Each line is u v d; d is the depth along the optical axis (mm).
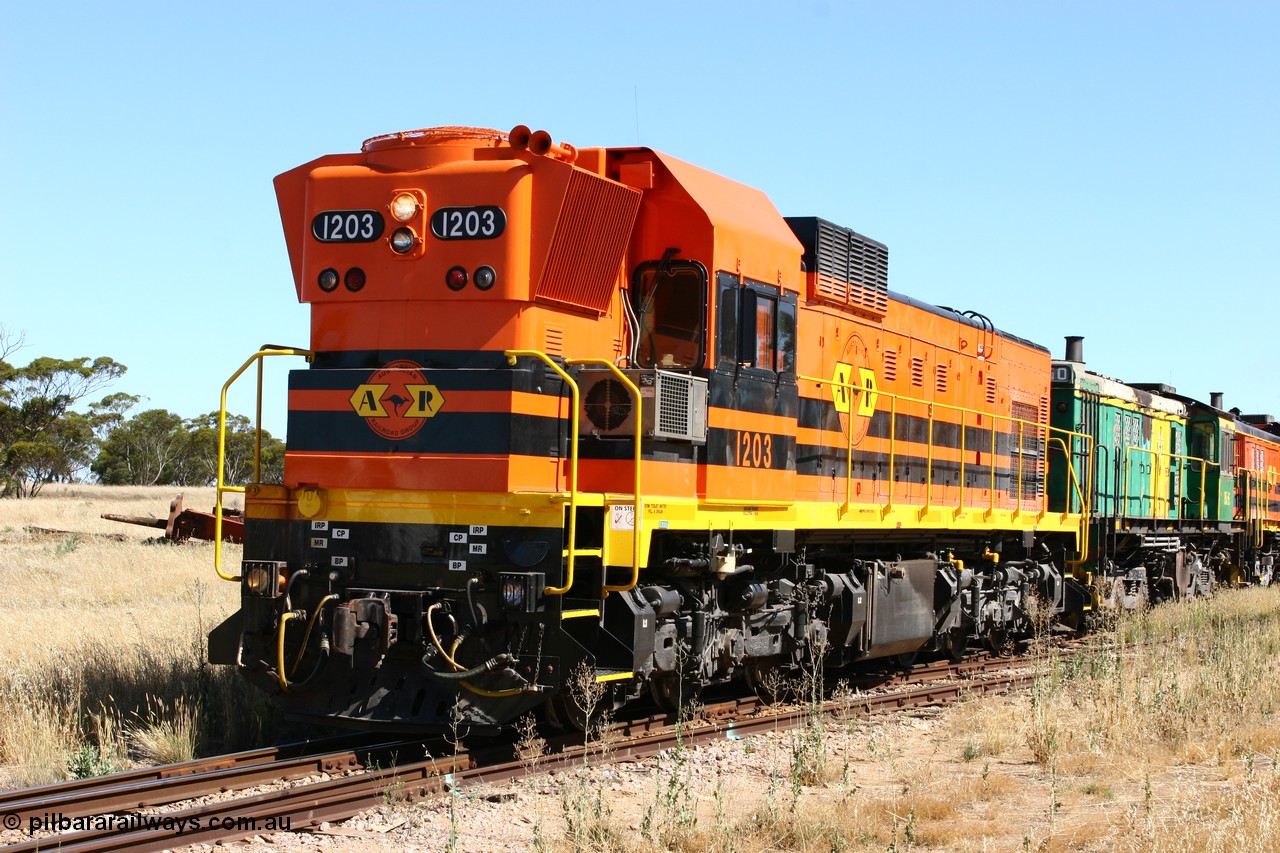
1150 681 11984
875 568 13602
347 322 9742
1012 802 8477
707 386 10234
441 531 9242
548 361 9062
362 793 7887
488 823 7605
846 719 11305
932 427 15320
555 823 7660
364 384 9531
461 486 9211
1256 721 11086
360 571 9469
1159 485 24156
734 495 10648
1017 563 17797
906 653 15188
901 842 7367
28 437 59688
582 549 9219
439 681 9188
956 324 16359
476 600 9039
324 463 9633
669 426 9680
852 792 8047
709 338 10273
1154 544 22531
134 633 13930
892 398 14281
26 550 27297
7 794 7641
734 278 10641
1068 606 19156
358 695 9312
